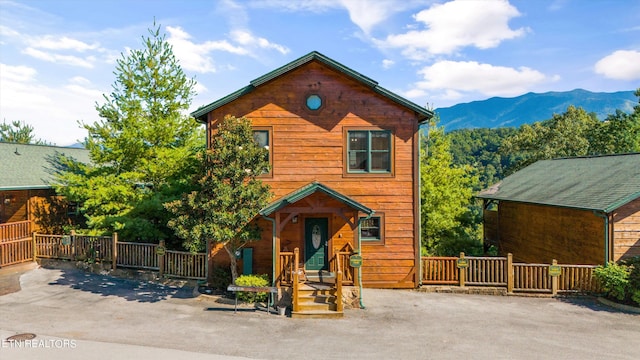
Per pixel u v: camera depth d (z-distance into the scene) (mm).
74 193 16906
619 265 14156
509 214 22078
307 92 15164
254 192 12641
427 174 23219
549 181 20781
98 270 16656
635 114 35844
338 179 15102
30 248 17688
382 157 15297
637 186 14539
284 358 8922
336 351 9367
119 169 18312
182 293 14258
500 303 13594
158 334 10258
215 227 12086
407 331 10805
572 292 14406
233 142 12992
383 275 15164
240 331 10625
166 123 17922
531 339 10328
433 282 15109
